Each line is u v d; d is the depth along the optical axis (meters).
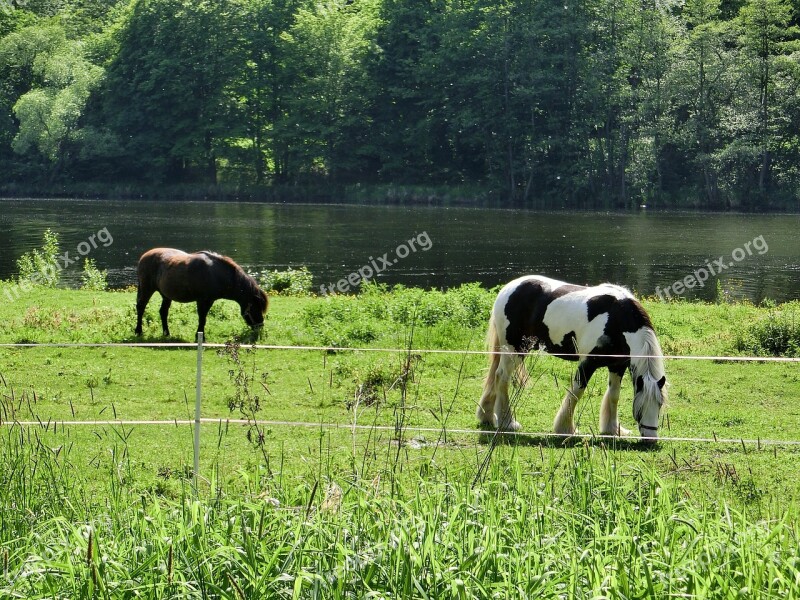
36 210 69.50
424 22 92.06
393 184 88.69
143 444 10.71
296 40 91.06
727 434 11.41
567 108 83.31
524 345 11.55
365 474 8.13
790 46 77.38
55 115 87.06
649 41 79.75
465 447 10.61
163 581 5.73
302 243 48.41
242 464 9.90
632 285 34.69
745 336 16.97
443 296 20.12
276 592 5.61
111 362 15.47
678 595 5.46
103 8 116.81
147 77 92.19
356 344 16.94
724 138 78.19
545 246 47.69
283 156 91.81
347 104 90.50
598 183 82.19
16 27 97.88
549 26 83.06
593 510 6.91
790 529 6.77
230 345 8.88
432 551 5.69
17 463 7.77
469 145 89.25
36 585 5.85
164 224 58.50
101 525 6.57
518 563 5.87
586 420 12.13
